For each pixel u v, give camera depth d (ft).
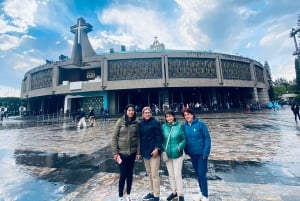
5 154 27.63
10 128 70.85
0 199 13.66
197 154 12.07
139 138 12.53
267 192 12.98
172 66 110.11
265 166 18.40
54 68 122.72
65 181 16.69
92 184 15.74
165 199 12.61
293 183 14.37
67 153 27.30
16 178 17.75
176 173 11.97
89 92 115.75
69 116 110.63
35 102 148.66
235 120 63.26
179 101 126.11
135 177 17.07
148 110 12.57
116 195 13.48
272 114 83.76
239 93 142.92
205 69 114.21
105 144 32.86
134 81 107.86
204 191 11.67
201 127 12.23
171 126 12.46
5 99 191.83
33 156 26.02
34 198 13.66
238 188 13.79
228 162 20.03
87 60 116.16
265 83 151.33
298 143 27.55
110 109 114.32
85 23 122.42
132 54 110.11
